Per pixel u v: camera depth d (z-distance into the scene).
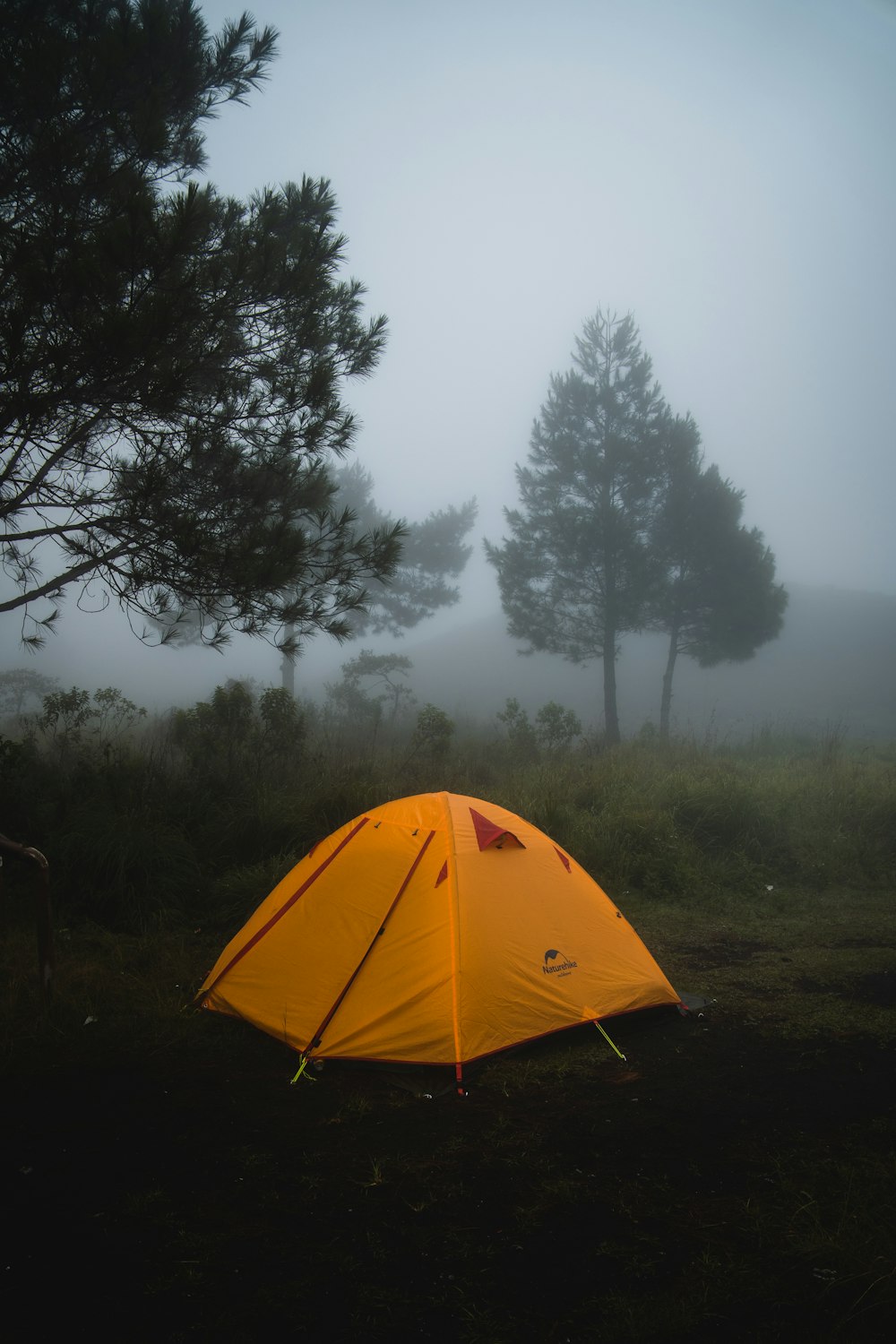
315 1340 2.22
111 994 4.96
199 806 7.86
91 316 5.32
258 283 6.19
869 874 8.12
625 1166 3.17
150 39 6.09
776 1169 3.12
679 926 6.70
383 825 5.00
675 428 20.56
